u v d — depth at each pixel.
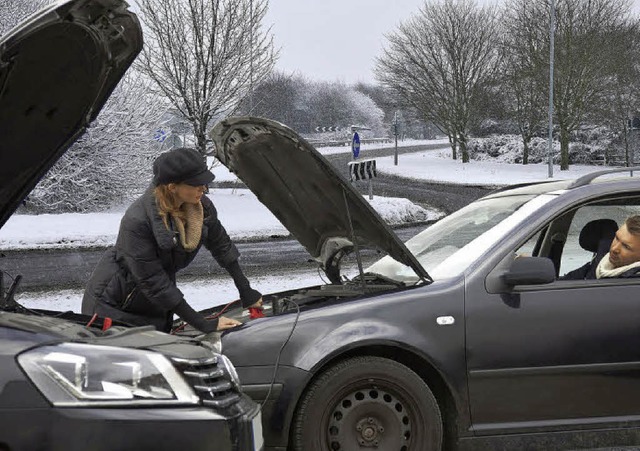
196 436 2.39
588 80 50.22
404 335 3.84
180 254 4.03
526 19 52.31
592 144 57.41
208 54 24.86
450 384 3.88
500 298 3.98
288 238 18.98
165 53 24.78
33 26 2.72
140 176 26.19
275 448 3.76
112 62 3.08
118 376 2.36
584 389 4.00
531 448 3.97
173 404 2.41
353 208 4.13
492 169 52.62
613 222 4.37
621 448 4.14
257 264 14.18
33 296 10.67
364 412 3.84
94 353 2.36
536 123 55.28
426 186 39.09
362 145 89.19
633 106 50.06
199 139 25.67
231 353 3.79
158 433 2.34
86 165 24.47
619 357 4.03
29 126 3.07
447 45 56.66
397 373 3.84
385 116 121.00
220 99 25.27
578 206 4.29
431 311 3.91
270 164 4.29
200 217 4.06
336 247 4.79
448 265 4.24
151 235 3.91
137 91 26.03
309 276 12.32
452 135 61.56
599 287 4.07
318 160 3.95
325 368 3.87
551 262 3.94
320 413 3.78
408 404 3.86
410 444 3.86
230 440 2.47
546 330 3.97
